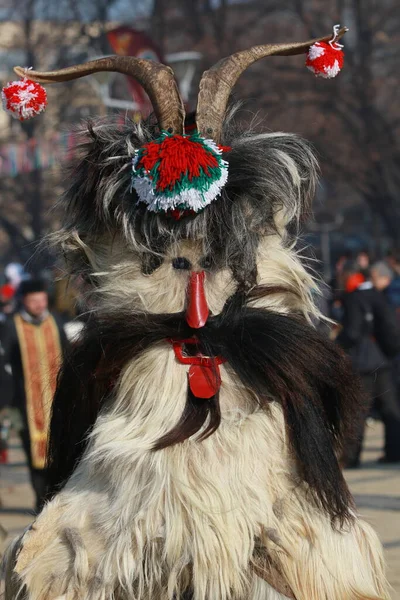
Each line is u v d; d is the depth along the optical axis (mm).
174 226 4160
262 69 37625
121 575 3959
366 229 52750
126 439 4086
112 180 4184
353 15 40531
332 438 4371
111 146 4238
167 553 3969
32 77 4438
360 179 39125
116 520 4016
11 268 28938
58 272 4633
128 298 4262
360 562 4195
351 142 38594
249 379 4145
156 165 4035
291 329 4227
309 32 38875
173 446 4039
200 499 3994
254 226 4227
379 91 40875
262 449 4102
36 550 4113
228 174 4176
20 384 10906
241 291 4234
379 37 41344
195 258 4219
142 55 15961
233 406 4160
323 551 4082
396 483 11984
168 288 4234
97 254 4348
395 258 21438
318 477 4137
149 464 4016
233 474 4039
